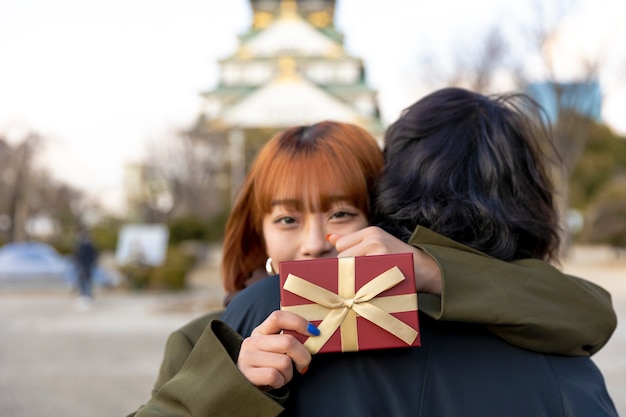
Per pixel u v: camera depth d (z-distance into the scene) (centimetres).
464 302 114
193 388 110
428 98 150
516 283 120
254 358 109
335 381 112
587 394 119
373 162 153
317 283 113
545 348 120
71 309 1460
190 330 151
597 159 3528
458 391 113
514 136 143
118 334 1067
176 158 4009
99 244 3409
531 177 142
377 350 115
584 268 2391
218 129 3434
